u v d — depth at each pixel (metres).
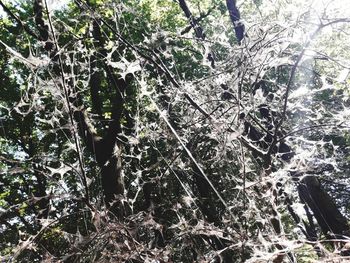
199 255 4.37
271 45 5.31
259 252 3.59
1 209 4.02
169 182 6.86
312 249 3.73
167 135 5.95
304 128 5.23
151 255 4.09
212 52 6.93
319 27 4.53
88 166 9.20
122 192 7.02
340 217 7.11
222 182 6.47
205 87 5.97
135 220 4.26
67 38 6.51
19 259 3.89
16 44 9.02
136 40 7.57
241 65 5.30
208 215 6.24
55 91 4.02
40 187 11.16
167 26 10.41
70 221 5.34
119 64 5.31
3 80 11.16
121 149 8.01
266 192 4.77
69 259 3.98
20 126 11.61
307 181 7.25
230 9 8.94
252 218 4.98
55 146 11.16
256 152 5.52
